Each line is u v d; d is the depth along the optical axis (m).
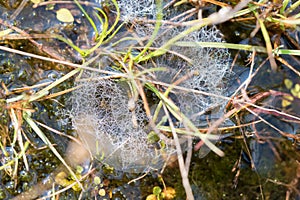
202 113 0.45
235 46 0.45
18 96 0.44
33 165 0.45
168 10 0.46
